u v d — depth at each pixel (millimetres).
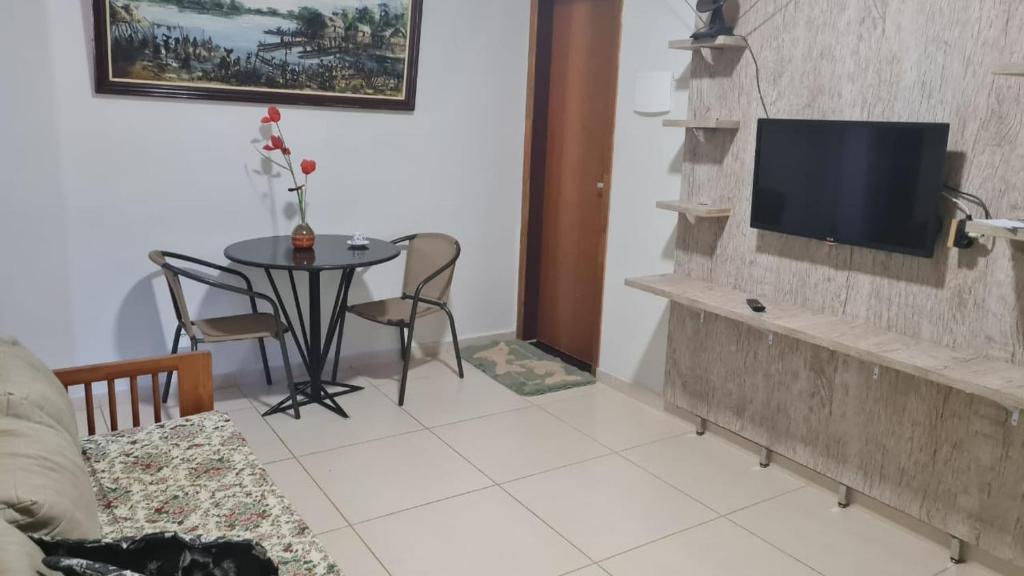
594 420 3488
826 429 2824
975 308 2336
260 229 3682
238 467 2059
